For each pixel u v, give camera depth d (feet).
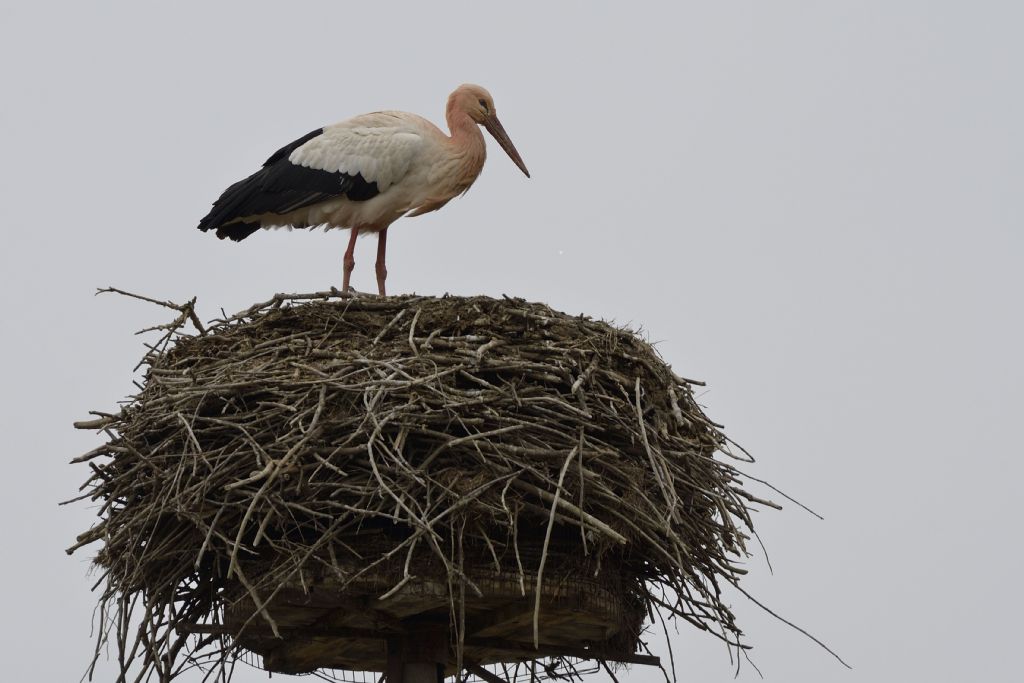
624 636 46.37
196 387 41.14
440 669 44.01
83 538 41.73
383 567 39.93
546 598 41.11
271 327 44.32
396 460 37.40
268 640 44.57
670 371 45.98
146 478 41.22
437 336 42.83
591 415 40.70
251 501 37.93
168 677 41.70
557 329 43.62
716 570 42.75
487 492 38.83
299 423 38.78
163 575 41.63
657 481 40.14
